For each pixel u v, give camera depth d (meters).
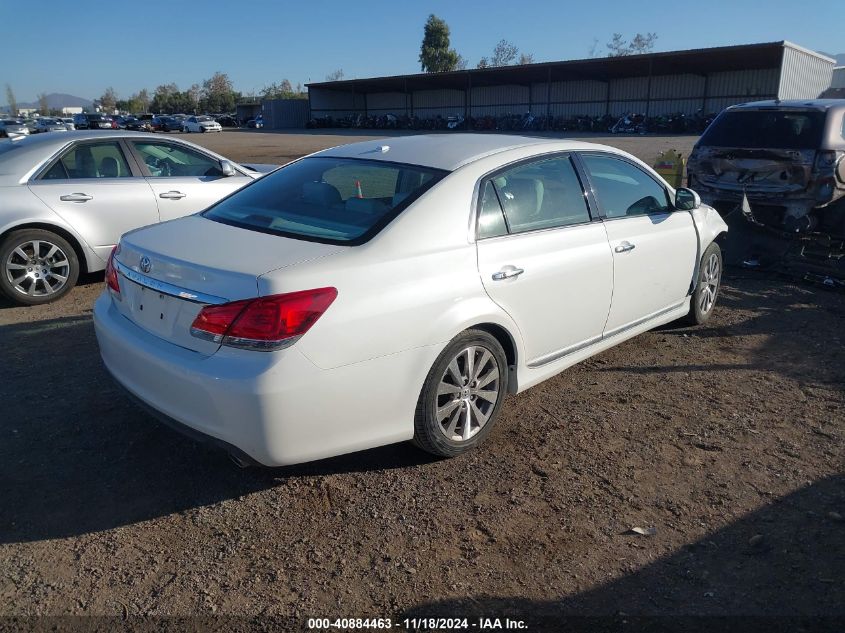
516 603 2.60
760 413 4.14
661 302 4.96
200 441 3.02
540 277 3.78
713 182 8.13
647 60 42.38
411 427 3.32
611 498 3.26
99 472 3.45
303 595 2.63
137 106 135.00
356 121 60.75
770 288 6.91
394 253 3.20
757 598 2.62
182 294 3.00
